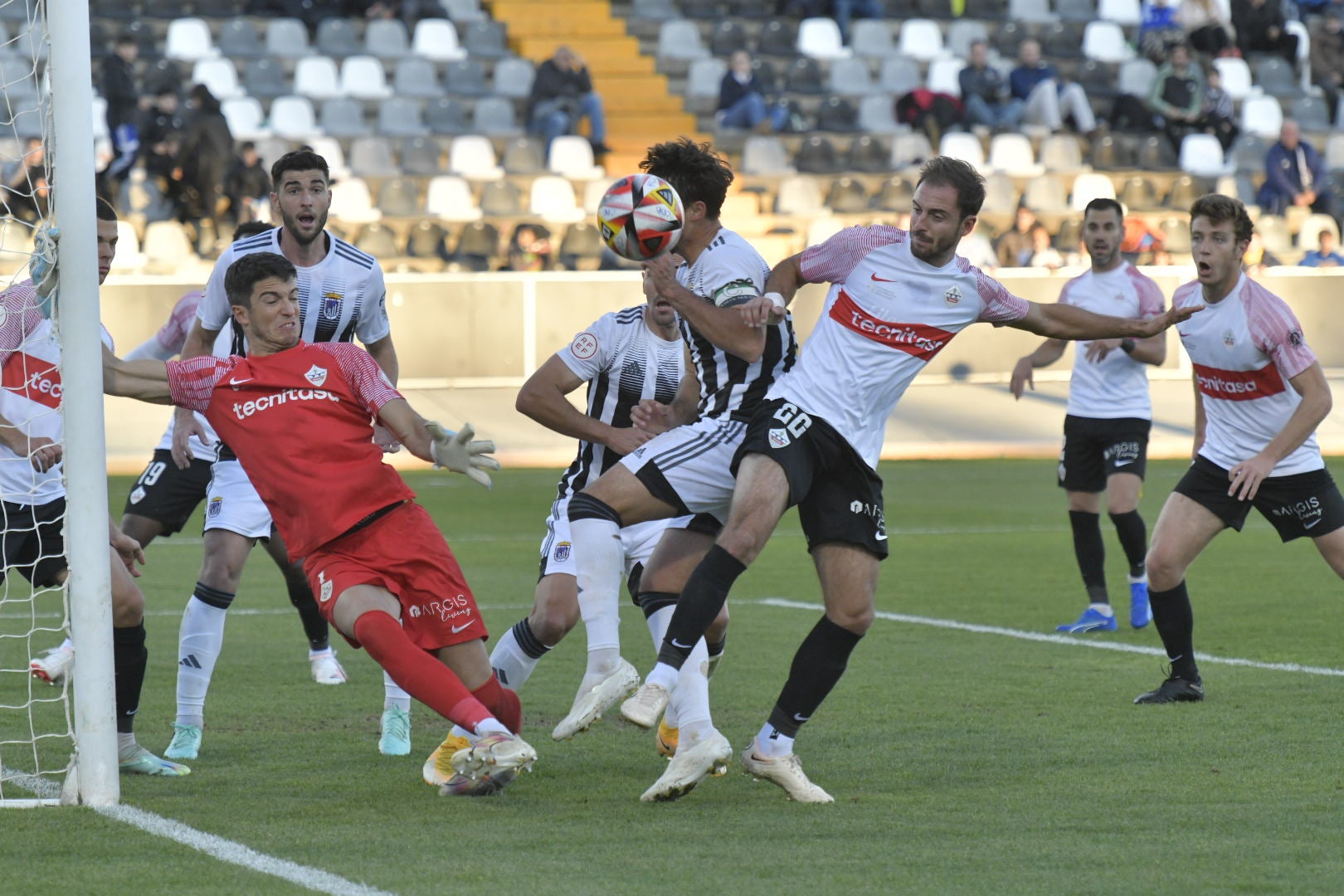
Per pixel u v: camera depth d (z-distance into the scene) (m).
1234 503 23.42
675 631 16.42
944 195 16.95
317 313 21.91
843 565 17.25
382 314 22.77
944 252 17.31
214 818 16.38
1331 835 15.62
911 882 13.91
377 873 14.16
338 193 77.56
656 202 17.02
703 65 92.81
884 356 17.31
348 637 16.58
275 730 21.66
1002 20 101.25
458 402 66.19
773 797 17.58
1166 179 87.50
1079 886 13.77
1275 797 17.27
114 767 17.02
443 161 84.31
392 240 75.75
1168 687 23.36
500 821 16.39
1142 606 31.03
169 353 27.62
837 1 96.81
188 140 72.31
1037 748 20.02
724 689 24.55
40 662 21.16
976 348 71.69
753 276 17.75
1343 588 36.19
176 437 22.95
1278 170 85.25
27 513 19.80
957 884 13.84
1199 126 90.62
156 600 35.16
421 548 16.97
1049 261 77.06
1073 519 31.42
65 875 14.03
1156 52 96.25
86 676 16.75
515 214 79.19
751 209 83.25
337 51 89.88
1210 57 94.62
